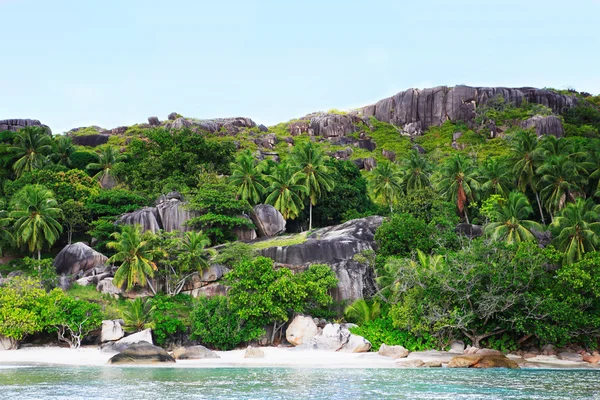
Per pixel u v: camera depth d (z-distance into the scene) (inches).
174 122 5511.8
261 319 2028.8
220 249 2536.9
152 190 3255.4
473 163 3804.1
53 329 1991.9
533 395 1106.1
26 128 3651.6
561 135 5423.2
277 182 3073.3
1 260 2775.6
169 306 2063.2
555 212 2901.1
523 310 1873.8
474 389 1187.3
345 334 1975.9
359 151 5669.3
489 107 6200.8
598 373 1513.3
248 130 5940.0
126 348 1748.3
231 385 1238.9
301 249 2399.1
